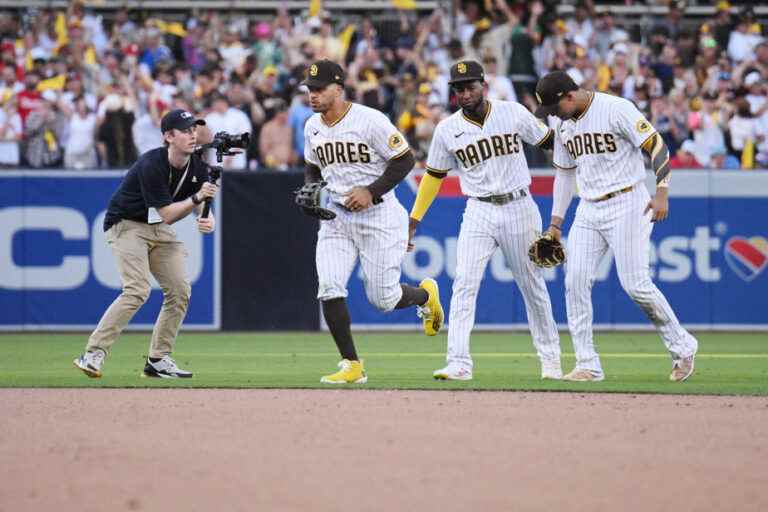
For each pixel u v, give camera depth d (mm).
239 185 51000
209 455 19234
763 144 57812
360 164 28250
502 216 29984
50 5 68125
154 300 51094
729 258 50719
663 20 67188
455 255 50438
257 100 57250
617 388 28281
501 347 44188
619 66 60531
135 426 22234
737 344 45594
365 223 28500
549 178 50094
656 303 29984
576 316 30531
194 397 26609
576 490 16594
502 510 15453
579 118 29328
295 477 17516
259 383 29516
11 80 62531
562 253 30234
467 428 21844
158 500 16109
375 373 33969
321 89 27703
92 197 50688
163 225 31109
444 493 16406
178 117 29828
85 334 50281
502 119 29516
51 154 57188
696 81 61000
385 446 19969
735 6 67188
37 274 50844
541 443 20281
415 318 51406
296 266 51000
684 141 57344
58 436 21141
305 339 47688
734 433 21469
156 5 68375
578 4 66500
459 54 61062
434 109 56156
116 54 64000
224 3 68688
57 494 16531
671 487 16797
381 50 63344
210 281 51031
